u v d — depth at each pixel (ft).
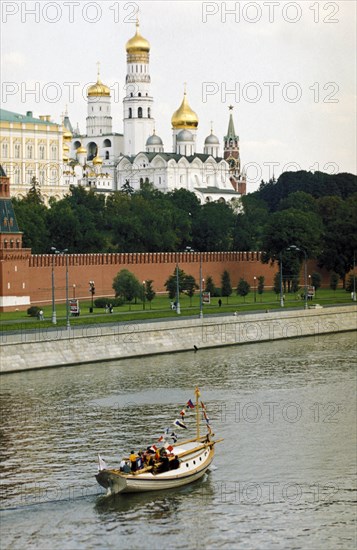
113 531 365.81
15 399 524.11
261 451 443.32
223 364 626.64
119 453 431.43
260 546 356.59
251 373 595.47
